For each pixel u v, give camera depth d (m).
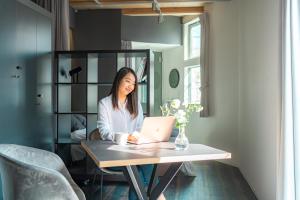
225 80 5.70
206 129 6.38
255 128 3.90
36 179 1.71
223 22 5.72
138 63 4.49
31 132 3.31
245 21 4.56
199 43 6.86
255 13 3.90
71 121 4.57
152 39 6.96
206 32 6.14
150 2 5.78
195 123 6.82
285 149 2.16
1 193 2.61
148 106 3.95
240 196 3.80
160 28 7.05
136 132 2.27
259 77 3.65
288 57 2.17
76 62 4.53
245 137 4.63
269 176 3.18
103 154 1.79
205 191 3.99
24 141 3.16
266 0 3.32
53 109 3.95
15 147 2.03
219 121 5.91
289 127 2.15
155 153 1.83
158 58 8.13
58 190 1.74
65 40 4.77
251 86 4.15
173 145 2.13
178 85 7.59
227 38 5.61
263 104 3.45
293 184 2.15
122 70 2.59
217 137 5.98
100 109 2.54
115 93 2.57
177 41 7.25
